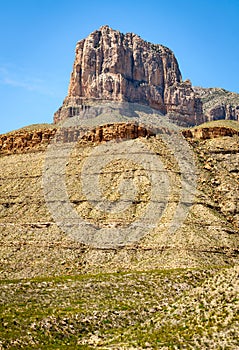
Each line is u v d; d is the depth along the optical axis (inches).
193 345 3590.1
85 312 4485.7
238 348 3467.0
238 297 3914.9
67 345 4072.3
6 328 4126.5
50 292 5022.1
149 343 3737.7
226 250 6471.5
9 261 6530.5
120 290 5083.7
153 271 5634.8
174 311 4156.0
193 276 5354.3
